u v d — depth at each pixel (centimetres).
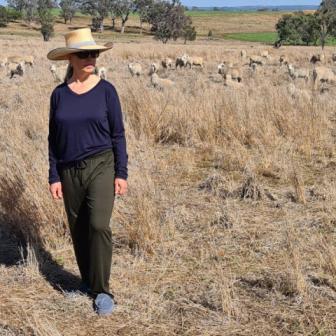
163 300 363
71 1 12100
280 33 5956
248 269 408
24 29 10388
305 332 323
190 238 468
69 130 329
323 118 910
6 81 1742
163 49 3997
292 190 595
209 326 332
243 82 1877
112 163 340
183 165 700
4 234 481
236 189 598
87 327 331
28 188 486
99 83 337
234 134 838
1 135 798
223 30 11806
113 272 405
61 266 420
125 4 10800
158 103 961
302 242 452
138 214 477
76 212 350
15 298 362
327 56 3212
